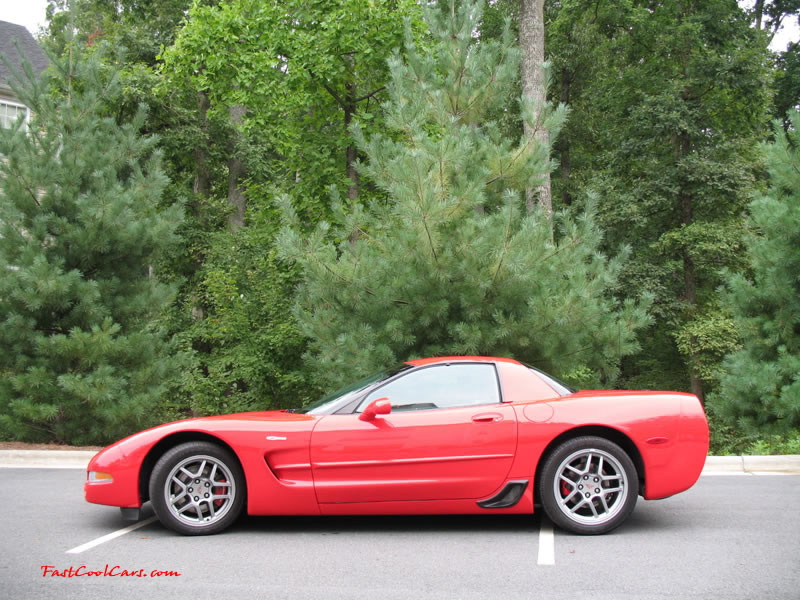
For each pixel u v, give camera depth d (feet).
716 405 39.04
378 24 56.75
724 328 68.33
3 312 34.32
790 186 38.37
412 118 33.94
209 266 65.98
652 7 84.69
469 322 31.86
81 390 33.14
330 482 17.07
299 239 32.07
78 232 34.55
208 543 16.60
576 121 88.43
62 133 35.81
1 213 34.35
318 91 60.29
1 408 34.09
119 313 36.60
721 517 19.15
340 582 13.55
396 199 31.53
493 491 17.19
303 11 58.23
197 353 61.11
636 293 71.46
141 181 37.76
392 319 31.60
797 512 19.75
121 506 17.38
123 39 77.66
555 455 17.16
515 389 18.07
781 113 95.45
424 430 17.22
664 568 14.35
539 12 52.95
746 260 71.15
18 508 20.77
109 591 13.01
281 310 60.59
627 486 17.10
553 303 31.60
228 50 60.90
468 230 30.58
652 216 77.66
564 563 14.76
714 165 71.92
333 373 32.30
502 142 34.96
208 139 74.74
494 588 13.12
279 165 71.77
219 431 17.30
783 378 36.60
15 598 12.60
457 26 37.22
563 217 33.78
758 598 12.46
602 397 17.98
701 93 77.46
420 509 17.26
